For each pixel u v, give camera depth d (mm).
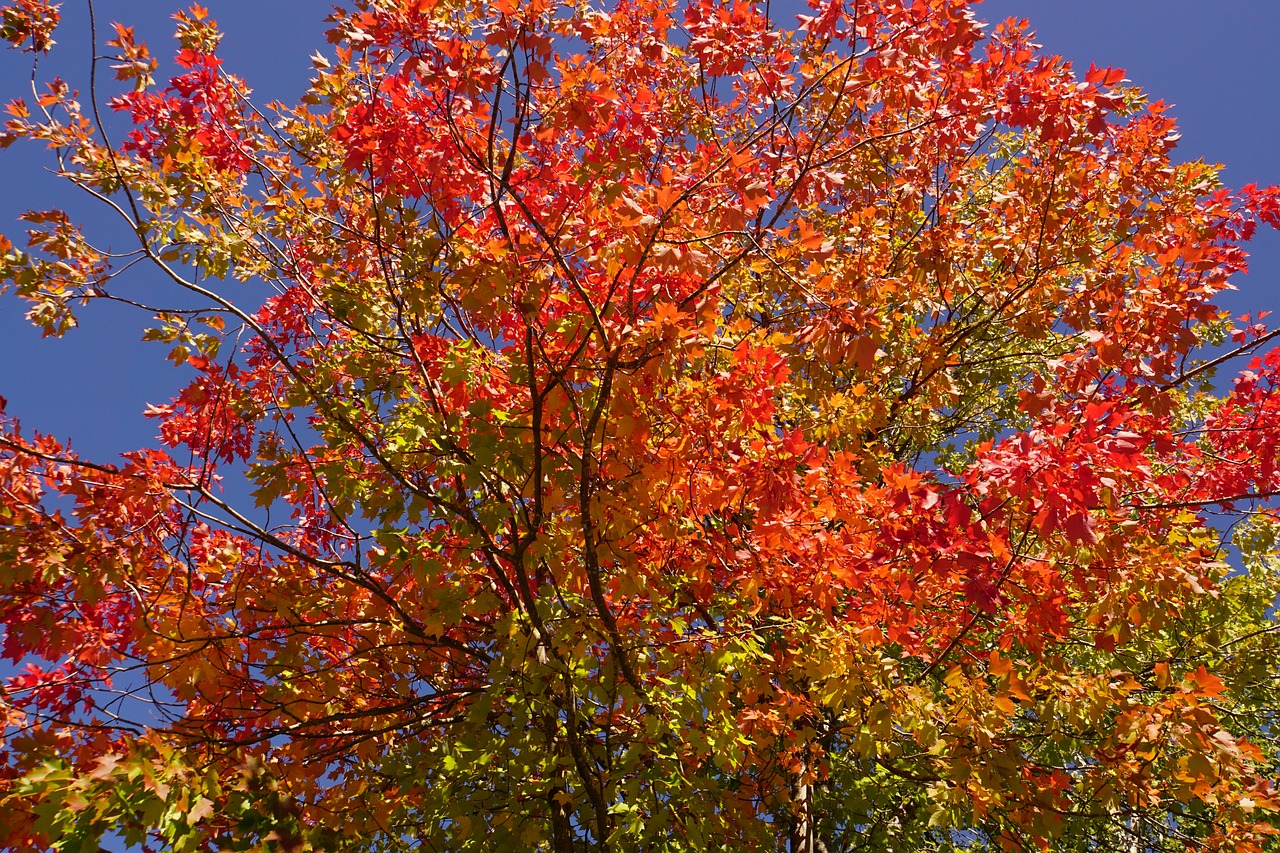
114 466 4367
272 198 5285
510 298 4250
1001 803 4383
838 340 4250
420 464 4734
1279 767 6871
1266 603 6344
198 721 5090
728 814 4977
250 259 4910
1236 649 6227
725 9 5137
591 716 4715
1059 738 4441
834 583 4672
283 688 5086
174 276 4348
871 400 5812
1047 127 5309
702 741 4277
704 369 5090
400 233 4598
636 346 4207
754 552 4863
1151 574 4355
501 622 4473
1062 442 3518
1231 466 5621
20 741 3846
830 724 6121
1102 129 5324
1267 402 4938
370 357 5055
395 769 4750
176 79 4875
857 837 6824
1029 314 6652
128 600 4867
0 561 3963
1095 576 4551
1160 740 4020
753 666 4891
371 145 4344
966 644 5812
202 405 4652
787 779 5996
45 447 4375
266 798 3463
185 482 4699
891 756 5121
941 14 4602
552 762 4453
